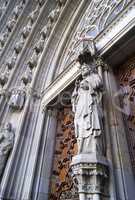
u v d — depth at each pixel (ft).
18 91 25.12
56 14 29.66
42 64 26.27
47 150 18.37
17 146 19.48
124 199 9.64
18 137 20.02
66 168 16.67
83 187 10.19
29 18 35.76
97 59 15.85
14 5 46.09
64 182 16.06
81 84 14.34
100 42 16.89
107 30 16.76
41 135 18.98
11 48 36.50
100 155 10.79
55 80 21.80
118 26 15.74
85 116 12.52
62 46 26.37
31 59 28.17
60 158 17.95
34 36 32.40
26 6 39.06
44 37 29.45
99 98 13.04
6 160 19.74
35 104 22.77
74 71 18.90
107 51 15.67
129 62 15.40
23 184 17.01
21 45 33.01
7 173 17.81
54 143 19.20
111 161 10.89
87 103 12.96
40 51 28.30
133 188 10.28
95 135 11.39
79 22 26.55
